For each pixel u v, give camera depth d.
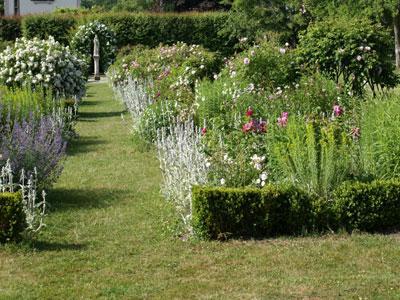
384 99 8.09
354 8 27.91
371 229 6.39
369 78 12.11
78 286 5.10
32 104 10.95
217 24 37.56
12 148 7.68
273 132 7.36
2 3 54.19
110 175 9.35
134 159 10.56
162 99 13.10
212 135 8.28
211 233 6.19
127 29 37.56
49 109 12.04
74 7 47.00
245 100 9.56
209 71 14.63
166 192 7.64
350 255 5.70
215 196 6.18
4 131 8.66
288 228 6.32
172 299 4.83
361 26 11.95
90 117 16.77
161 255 5.81
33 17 38.34
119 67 21.77
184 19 37.62
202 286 5.07
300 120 7.75
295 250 5.84
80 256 5.80
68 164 10.25
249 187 6.61
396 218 6.41
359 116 8.01
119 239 6.30
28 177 7.62
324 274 5.27
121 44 37.62
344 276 5.22
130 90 17.00
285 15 32.88
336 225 6.36
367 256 5.67
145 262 5.63
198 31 37.69
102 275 5.34
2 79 15.20
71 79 15.68
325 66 11.99
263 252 5.82
